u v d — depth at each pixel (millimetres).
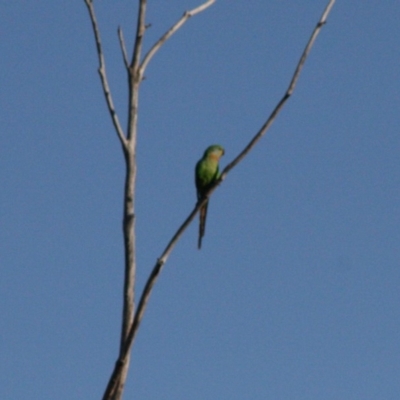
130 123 10844
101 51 11031
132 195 10633
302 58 10461
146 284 9914
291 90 10375
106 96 10867
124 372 9969
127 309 10438
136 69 11016
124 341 10289
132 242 10547
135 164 10719
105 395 9898
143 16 11117
